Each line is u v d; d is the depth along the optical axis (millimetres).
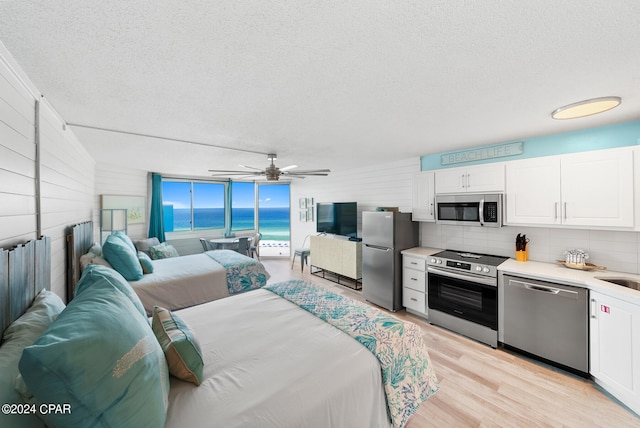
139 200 5363
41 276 1631
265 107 2049
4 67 1314
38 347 668
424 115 2254
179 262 3834
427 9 1022
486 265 2873
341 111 2150
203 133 2740
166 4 985
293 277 5758
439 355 2670
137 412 799
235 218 7457
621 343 1975
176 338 1235
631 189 2232
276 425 995
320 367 1312
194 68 1477
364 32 1167
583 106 1988
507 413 1903
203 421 971
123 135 2775
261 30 1149
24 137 1556
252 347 1496
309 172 3922
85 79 1583
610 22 1091
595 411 1916
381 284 3984
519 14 1048
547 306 2453
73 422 702
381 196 4789
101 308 949
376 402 1362
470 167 3258
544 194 2707
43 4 972
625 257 2506
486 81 1645
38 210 1744
